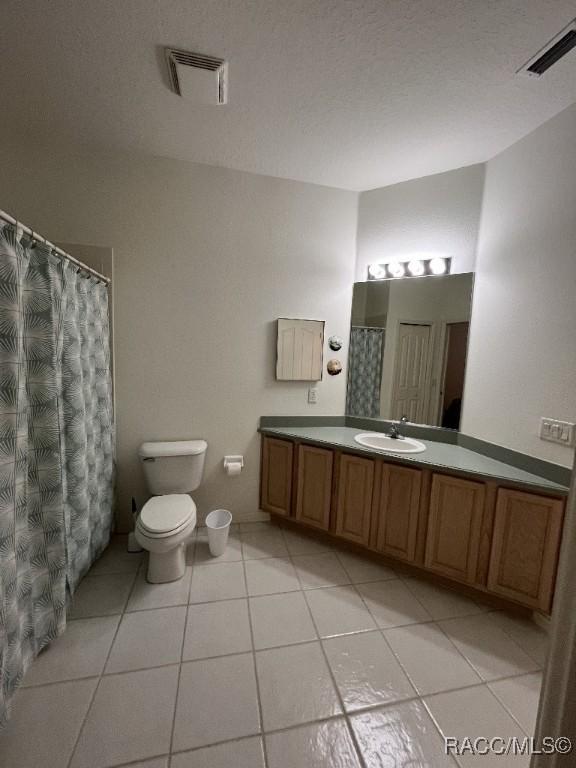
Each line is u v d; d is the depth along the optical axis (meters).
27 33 1.25
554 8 1.10
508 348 1.88
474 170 2.08
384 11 1.13
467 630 1.64
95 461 1.91
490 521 1.72
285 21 1.18
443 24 1.17
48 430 1.37
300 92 1.52
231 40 1.26
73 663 1.38
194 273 2.23
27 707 1.20
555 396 1.62
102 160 2.02
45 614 1.39
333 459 2.18
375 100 1.56
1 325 1.09
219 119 1.73
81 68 1.42
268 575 1.98
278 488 2.42
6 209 1.94
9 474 1.13
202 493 2.44
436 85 1.45
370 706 1.25
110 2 1.13
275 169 2.19
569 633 0.65
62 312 1.47
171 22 1.20
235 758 1.08
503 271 1.91
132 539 2.15
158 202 2.12
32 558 1.35
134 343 2.19
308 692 1.29
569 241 1.55
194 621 1.62
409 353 2.36
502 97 1.51
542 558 1.59
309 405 2.52
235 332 2.34
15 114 1.74
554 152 1.62
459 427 2.23
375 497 2.04
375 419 2.48
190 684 1.31
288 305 2.40
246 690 1.29
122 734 1.13
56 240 2.01
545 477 1.64
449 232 2.18
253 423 2.45
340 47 1.27
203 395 2.34
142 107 1.66
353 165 2.12
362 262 2.46
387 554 2.03
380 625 1.65
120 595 1.77
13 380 1.13
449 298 2.20
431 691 1.32
